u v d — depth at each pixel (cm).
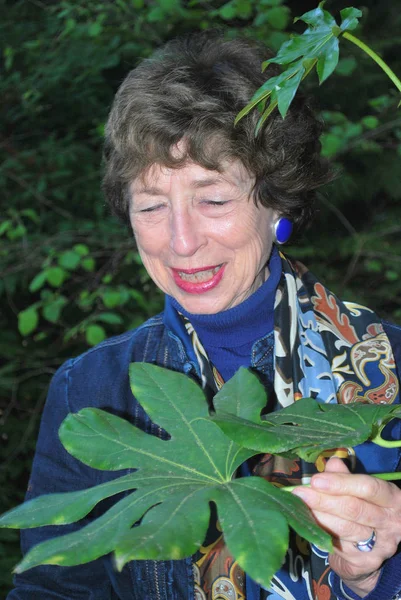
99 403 120
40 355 362
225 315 114
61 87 378
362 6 405
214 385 116
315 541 62
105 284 343
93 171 373
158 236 107
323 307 121
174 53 111
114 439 78
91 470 118
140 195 105
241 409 76
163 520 64
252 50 111
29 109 379
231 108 102
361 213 407
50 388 125
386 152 371
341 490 79
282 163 106
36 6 402
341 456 109
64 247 343
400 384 118
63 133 398
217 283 109
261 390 77
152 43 356
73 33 355
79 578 117
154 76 106
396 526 81
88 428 78
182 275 110
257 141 102
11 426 351
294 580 109
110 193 118
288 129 109
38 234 349
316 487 79
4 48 390
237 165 103
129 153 102
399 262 369
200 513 64
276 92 78
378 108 347
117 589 115
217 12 315
